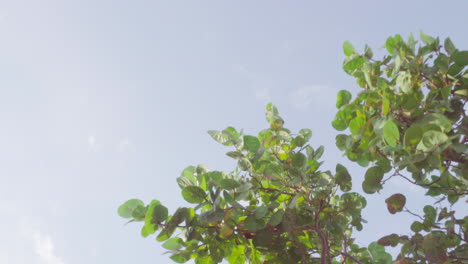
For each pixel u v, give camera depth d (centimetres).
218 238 353
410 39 385
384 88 369
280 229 373
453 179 391
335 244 421
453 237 375
